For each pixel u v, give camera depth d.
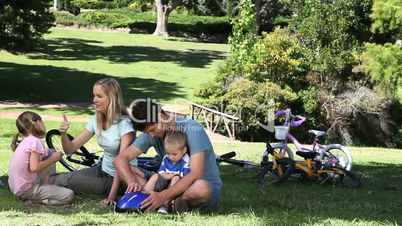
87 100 26.88
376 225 5.67
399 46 18.38
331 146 10.04
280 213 6.09
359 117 23.05
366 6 23.95
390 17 17.39
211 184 5.96
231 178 9.31
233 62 23.56
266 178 9.23
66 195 6.32
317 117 23.02
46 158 6.61
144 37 55.75
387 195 8.12
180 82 33.16
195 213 5.87
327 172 9.24
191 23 61.94
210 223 5.38
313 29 23.81
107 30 60.19
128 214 5.80
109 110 6.54
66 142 6.68
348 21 23.78
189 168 5.97
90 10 78.19
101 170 6.85
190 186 5.86
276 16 57.72
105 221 5.43
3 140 14.93
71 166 8.80
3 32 25.81
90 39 50.75
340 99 22.92
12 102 25.33
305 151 9.71
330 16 23.80
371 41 24.25
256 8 55.00
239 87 21.70
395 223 5.75
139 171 6.51
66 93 28.28
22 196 6.32
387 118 23.09
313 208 6.62
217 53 46.91
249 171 10.09
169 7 58.25
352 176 9.17
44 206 6.25
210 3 67.31
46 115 22.34
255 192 7.75
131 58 41.28
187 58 42.84
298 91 23.11
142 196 5.93
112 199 6.34
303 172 9.23
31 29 26.53
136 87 30.91
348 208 6.75
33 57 38.66
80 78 32.44
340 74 23.47
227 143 17.41
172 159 6.07
